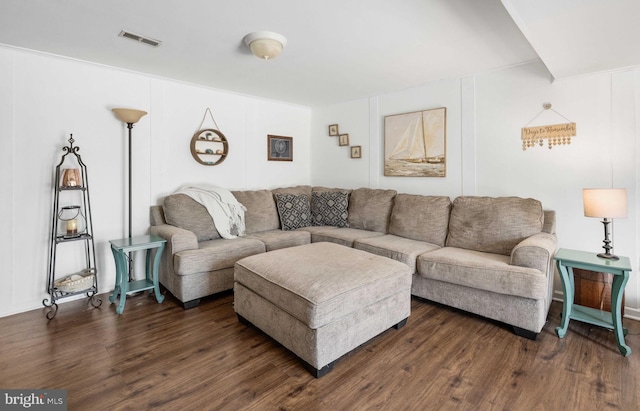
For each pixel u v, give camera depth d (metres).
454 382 1.73
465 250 2.86
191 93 3.66
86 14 2.04
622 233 2.55
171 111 3.51
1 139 2.55
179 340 2.18
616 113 2.54
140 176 3.31
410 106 3.81
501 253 2.72
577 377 1.76
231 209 3.55
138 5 1.93
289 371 1.84
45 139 2.74
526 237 2.64
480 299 2.40
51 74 2.76
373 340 2.18
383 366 1.88
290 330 1.92
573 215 2.76
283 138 4.62
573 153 2.74
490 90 3.18
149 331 2.31
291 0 1.87
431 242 3.18
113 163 3.12
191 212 3.28
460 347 2.09
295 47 2.57
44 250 2.76
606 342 2.12
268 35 2.27
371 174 4.25
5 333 2.26
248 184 4.27
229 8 1.96
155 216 3.31
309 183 5.06
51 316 2.54
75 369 1.84
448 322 2.45
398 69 3.12
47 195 2.76
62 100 2.82
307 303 1.77
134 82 3.23
